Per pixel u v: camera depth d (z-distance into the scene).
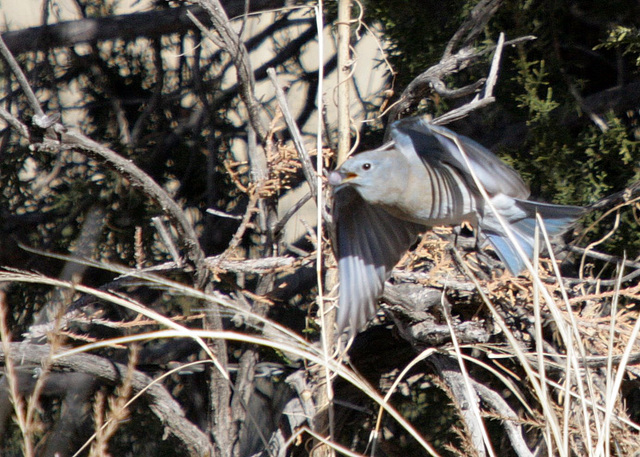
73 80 12.16
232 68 12.36
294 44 12.21
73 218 11.00
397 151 6.90
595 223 8.43
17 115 11.59
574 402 7.53
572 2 9.61
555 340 8.39
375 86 11.28
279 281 10.52
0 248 11.01
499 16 9.57
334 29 10.56
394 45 10.02
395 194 6.83
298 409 8.48
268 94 12.29
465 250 8.34
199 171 11.67
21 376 9.40
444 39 9.59
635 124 9.61
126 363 8.88
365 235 7.23
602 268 9.20
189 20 11.52
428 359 8.13
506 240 7.17
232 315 8.59
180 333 6.18
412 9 9.70
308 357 6.27
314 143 11.07
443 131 6.28
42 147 7.11
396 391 9.64
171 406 8.28
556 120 9.12
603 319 7.63
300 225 11.35
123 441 10.27
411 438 9.85
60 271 10.98
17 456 9.48
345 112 7.88
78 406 9.67
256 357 8.77
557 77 9.69
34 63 11.60
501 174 6.68
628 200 8.35
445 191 6.89
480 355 8.83
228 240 11.30
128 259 10.69
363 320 7.02
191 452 8.24
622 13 9.45
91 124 11.91
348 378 6.27
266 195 7.77
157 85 11.58
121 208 10.77
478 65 9.62
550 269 8.34
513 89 9.62
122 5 12.73
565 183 9.04
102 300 8.89
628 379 7.89
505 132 9.88
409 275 7.95
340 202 7.14
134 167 7.31
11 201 11.45
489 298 7.94
